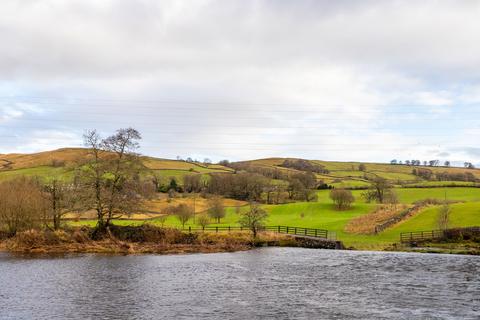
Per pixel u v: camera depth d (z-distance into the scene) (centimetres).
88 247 6775
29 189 7494
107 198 7269
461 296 3650
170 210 11631
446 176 19688
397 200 13200
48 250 6606
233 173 17550
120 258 6072
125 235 7412
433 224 9012
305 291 3875
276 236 8244
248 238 8006
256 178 15975
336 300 3522
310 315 3086
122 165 7269
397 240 8244
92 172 7250
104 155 7300
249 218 8250
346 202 12850
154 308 3259
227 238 7938
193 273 4831
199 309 3238
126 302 3434
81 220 9181
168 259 6059
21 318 2967
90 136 8131
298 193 15725
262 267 5312
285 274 4784
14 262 5516
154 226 7850
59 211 7338
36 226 7306
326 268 5228
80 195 7225
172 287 4034
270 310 3216
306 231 8762
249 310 3212
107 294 3706
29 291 3781
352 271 4984
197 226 9925
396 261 5866
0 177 14450
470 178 19350
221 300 3525
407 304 3388
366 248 7588
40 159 17875
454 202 11581
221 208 11262
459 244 7681
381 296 3662
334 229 9619
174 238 7650
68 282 4200
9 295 3622
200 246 7344
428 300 3512
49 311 3145
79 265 5316
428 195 14475
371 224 9619
